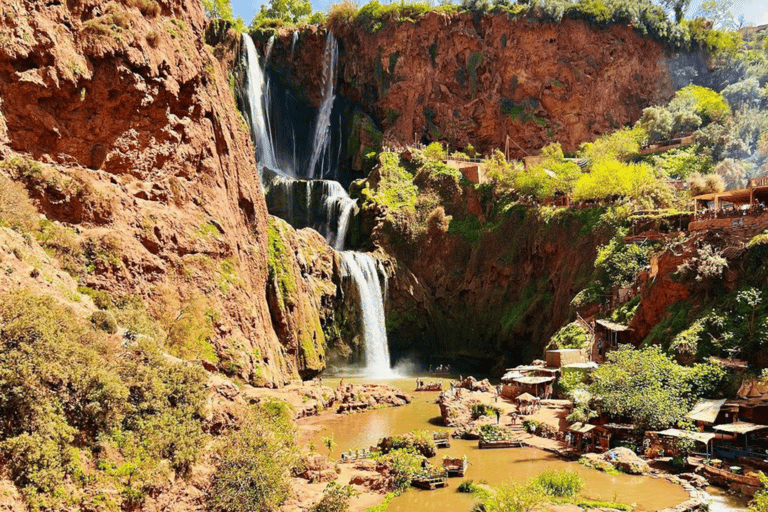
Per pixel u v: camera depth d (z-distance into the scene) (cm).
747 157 7600
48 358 1789
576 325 5022
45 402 1720
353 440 3525
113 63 3528
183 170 4038
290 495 2275
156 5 3953
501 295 6762
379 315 6756
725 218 4400
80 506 1648
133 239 3412
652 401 3238
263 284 4916
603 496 2594
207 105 4425
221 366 3691
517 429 3753
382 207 7269
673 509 2406
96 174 3447
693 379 3388
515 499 2341
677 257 4194
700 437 2958
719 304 3775
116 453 1862
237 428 2422
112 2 3672
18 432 1645
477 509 2384
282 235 5575
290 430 2961
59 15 3319
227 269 4106
